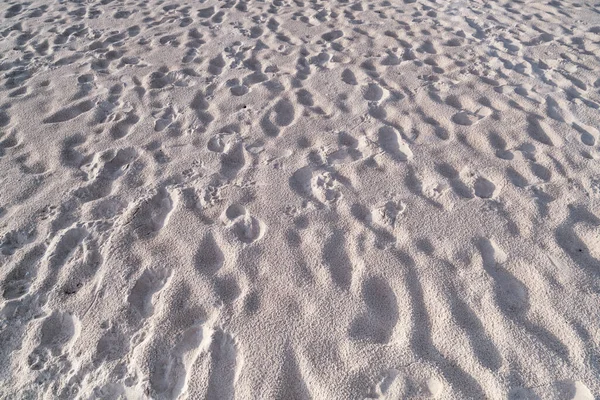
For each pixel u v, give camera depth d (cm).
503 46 388
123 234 222
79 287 201
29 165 273
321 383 162
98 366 172
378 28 430
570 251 207
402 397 158
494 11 459
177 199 243
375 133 290
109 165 272
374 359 168
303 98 331
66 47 412
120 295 195
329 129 296
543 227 218
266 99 328
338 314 184
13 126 307
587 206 229
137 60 388
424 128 292
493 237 214
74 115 321
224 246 215
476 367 164
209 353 172
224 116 313
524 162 259
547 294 188
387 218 227
